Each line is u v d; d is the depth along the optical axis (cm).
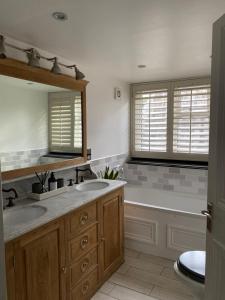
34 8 146
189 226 260
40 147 225
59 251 177
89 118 293
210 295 133
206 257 137
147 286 231
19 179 204
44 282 165
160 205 366
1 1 137
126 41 201
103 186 260
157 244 279
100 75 313
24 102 209
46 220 161
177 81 362
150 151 395
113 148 353
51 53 231
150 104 385
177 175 359
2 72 186
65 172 263
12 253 142
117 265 258
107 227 237
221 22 118
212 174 128
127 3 140
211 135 128
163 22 166
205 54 238
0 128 191
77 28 175
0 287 107
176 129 371
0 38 174
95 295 219
